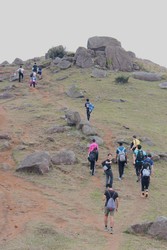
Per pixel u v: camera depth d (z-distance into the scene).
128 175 27.97
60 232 17.83
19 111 43.31
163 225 18.33
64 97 50.25
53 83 56.94
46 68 65.75
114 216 20.89
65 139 33.19
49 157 27.62
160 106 47.75
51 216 20.08
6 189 23.70
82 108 45.00
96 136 33.72
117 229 19.14
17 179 25.56
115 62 63.38
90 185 25.55
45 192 23.73
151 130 38.22
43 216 19.98
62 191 24.11
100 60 63.69
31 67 67.00
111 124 38.47
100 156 30.39
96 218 20.45
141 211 21.80
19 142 32.19
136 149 27.81
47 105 45.66
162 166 30.08
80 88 53.25
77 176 26.78
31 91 53.34
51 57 71.00
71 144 32.09
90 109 38.81
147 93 52.47
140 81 58.56
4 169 26.92
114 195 18.83
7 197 22.31
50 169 27.22
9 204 21.25
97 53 65.31
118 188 25.48
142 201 23.48
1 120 39.12
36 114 41.16
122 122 39.75
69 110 42.16
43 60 71.31
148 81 59.22
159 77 59.88
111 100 48.47
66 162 28.47
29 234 17.28
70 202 22.47
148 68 66.81
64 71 62.22
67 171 27.28
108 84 55.28
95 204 22.42
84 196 23.58
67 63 63.81
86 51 64.56
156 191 25.50
